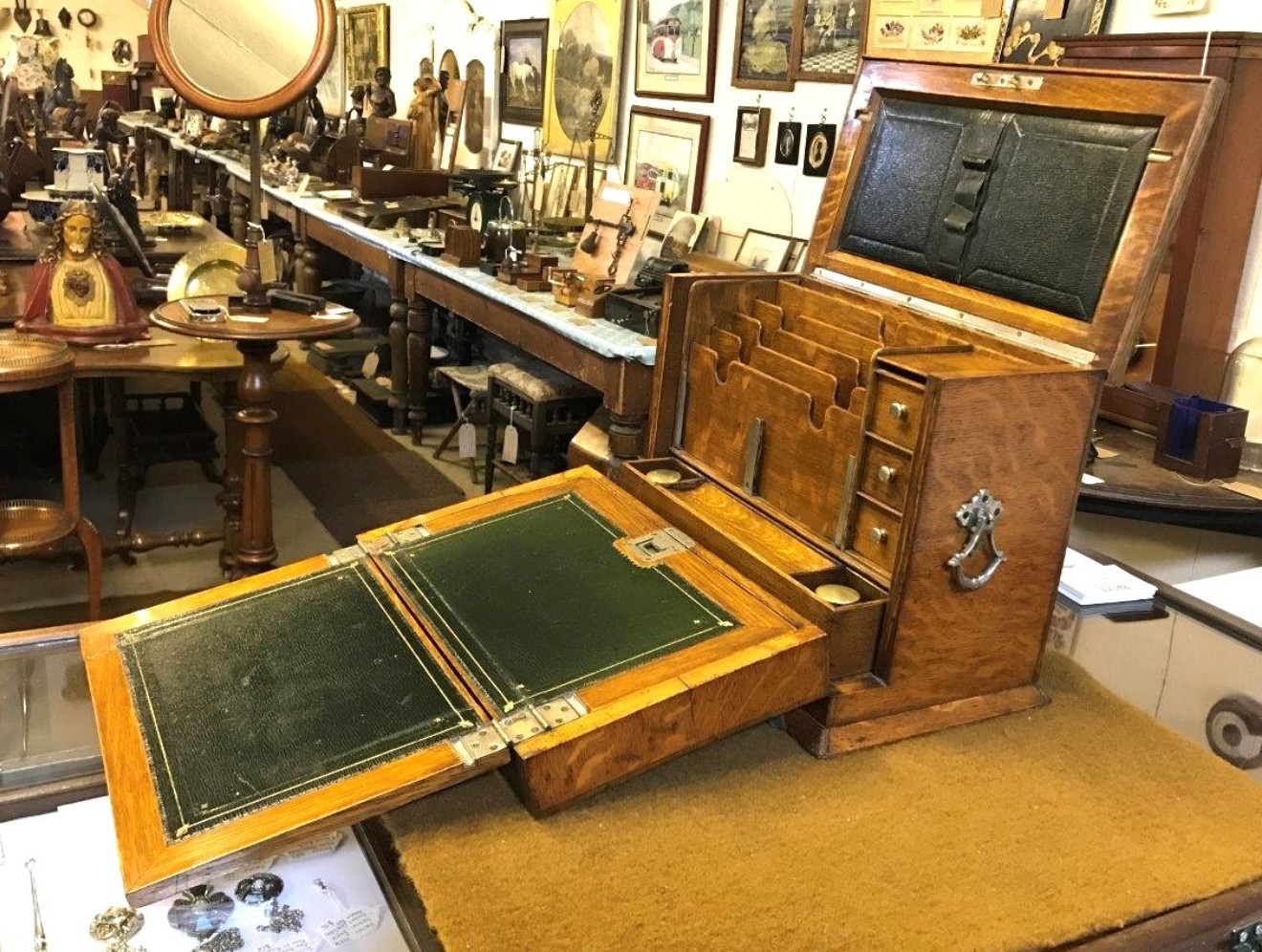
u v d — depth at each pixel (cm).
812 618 123
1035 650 134
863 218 161
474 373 436
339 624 128
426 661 119
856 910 98
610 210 333
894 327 148
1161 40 227
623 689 112
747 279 164
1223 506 204
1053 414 123
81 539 290
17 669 126
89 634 129
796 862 104
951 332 141
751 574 133
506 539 142
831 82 320
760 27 346
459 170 500
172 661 123
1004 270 138
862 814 112
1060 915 99
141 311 351
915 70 155
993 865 105
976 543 123
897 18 296
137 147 826
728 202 366
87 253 313
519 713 110
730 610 123
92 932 107
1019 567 128
